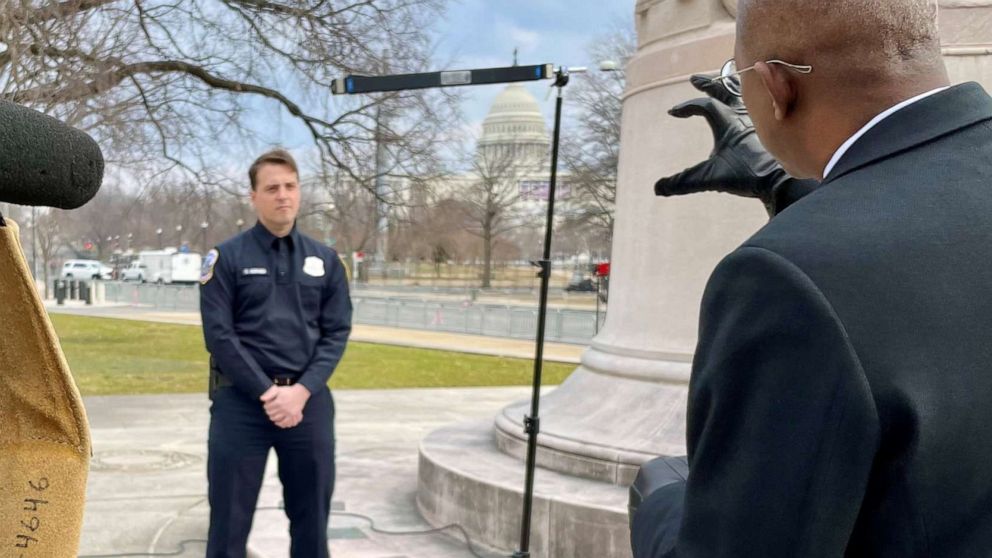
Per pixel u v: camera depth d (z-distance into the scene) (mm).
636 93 5371
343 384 12562
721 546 980
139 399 10219
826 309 944
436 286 59969
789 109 1180
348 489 5691
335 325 3604
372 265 68750
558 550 4188
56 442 956
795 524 931
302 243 3582
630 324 5230
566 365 16719
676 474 1459
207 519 5281
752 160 1558
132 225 65250
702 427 1053
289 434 3467
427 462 5086
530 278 67938
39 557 927
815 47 1116
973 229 1015
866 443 921
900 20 1093
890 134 1096
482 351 19422
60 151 803
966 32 4223
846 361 927
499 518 4445
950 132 1094
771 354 969
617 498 4227
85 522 5156
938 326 957
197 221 26469
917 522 952
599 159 30516
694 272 4953
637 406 4867
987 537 976
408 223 16406
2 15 8898
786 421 947
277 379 3463
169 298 36000
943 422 944
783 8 1135
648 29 5367
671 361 4934
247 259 3461
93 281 42031
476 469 4785
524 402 5898
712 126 1638
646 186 5215
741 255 1036
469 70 3445
